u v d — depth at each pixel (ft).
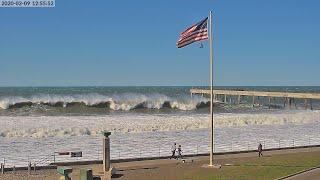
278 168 101.55
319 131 191.83
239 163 112.27
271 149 144.36
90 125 182.09
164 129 181.27
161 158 128.16
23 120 195.93
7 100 276.82
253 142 158.92
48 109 265.54
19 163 120.88
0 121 190.80
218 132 179.32
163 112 273.54
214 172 99.45
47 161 123.24
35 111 257.14
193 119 209.36
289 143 158.40
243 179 90.89
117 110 277.64
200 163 116.88
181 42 104.83
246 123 209.36
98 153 133.80
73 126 177.78
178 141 156.76
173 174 101.96
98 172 107.65
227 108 319.47
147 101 293.02
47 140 153.58
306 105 345.51
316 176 91.86
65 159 125.90
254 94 372.17
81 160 124.06
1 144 145.69
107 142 106.83
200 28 102.32
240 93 388.98
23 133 163.12
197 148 144.66
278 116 233.55
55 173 110.83
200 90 441.68
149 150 140.26
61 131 166.91
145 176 101.96
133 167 115.14
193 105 302.86
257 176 93.20
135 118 211.61
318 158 116.78
